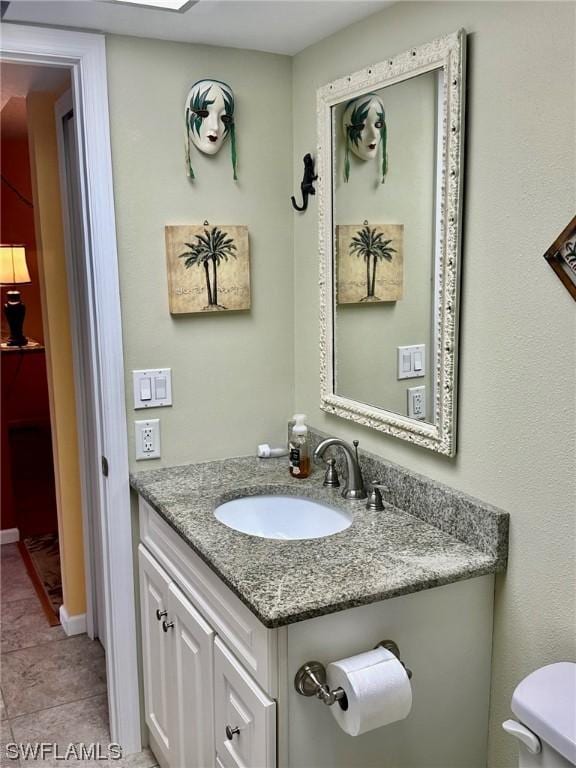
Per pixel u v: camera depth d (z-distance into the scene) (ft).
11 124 11.32
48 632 9.52
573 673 4.21
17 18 5.62
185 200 6.54
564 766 3.82
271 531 6.30
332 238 6.38
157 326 6.62
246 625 4.65
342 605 4.31
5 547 12.37
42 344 12.78
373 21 5.58
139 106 6.22
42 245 8.53
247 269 6.85
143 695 7.21
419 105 5.11
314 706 4.49
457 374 5.06
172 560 6.02
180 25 5.84
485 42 4.55
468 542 5.05
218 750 5.39
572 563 4.33
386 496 5.89
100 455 6.72
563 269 4.15
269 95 6.73
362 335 6.08
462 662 4.98
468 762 5.19
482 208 4.71
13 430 12.42
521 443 4.60
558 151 4.12
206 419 7.00
